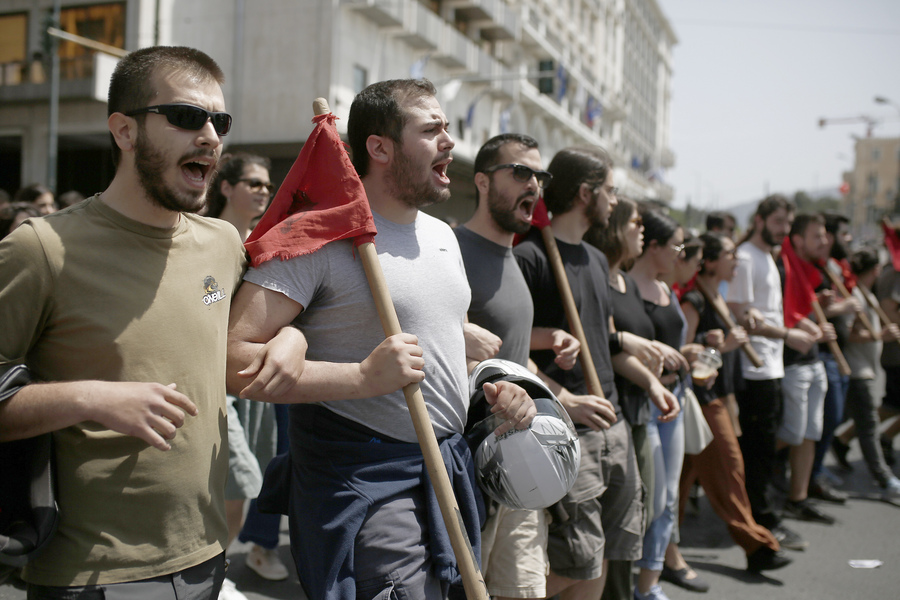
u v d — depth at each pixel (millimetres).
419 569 1791
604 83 41719
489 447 2072
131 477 1494
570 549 2623
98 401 1337
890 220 6473
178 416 1397
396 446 1860
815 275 5270
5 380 1351
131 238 1535
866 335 5566
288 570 3754
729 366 4059
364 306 1829
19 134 18672
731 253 4109
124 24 17516
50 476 1435
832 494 5438
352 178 1808
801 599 3705
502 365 2215
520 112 29422
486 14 25078
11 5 18812
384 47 20188
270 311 1744
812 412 4996
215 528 1645
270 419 3535
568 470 2102
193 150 1515
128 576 1477
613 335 3094
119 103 1523
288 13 18109
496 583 2396
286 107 18109
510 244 2576
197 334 1592
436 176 1960
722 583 3908
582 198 2848
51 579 1449
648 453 3248
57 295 1443
